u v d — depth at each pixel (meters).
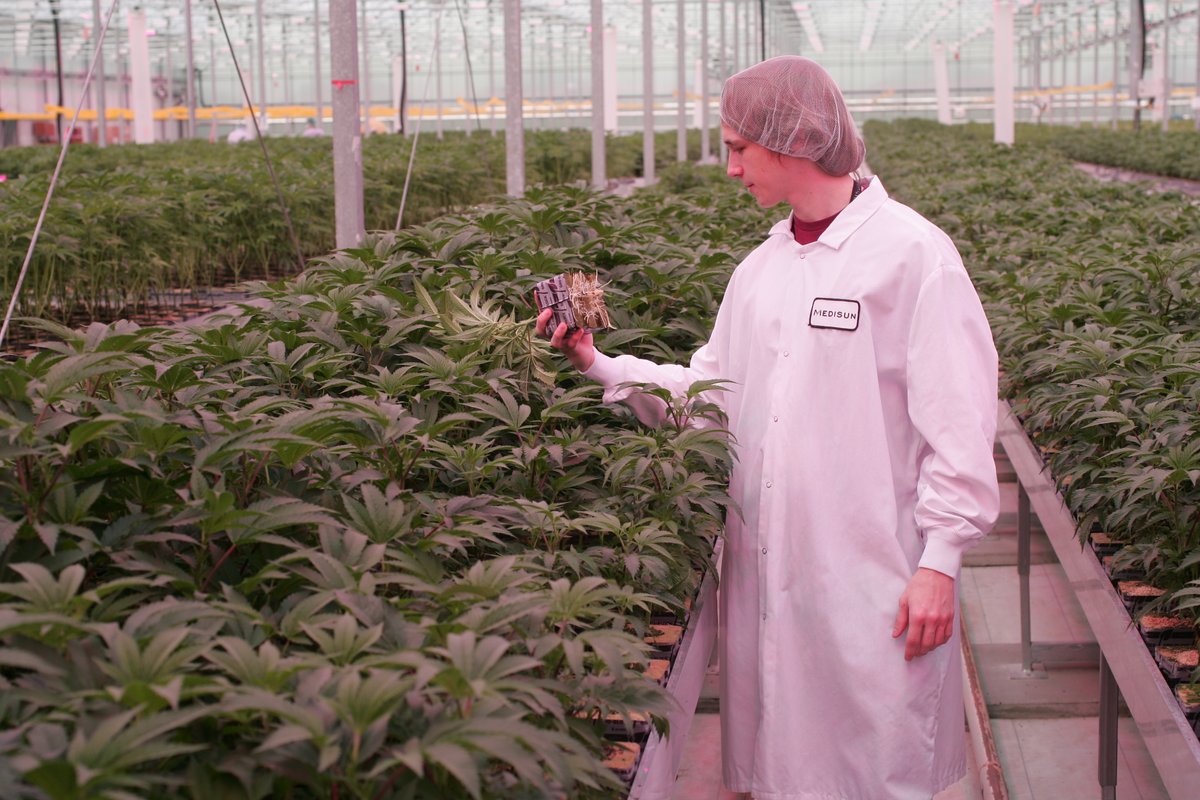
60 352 2.56
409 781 1.67
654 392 3.07
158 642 1.63
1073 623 5.33
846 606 2.75
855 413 2.73
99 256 8.43
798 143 2.68
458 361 3.41
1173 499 3.50
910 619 2.61
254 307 3.95
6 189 9.09
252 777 1.57
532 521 2.61
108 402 2.26
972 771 4.20
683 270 4.82
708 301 4.70
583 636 1.92
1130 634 3.34
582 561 2.63
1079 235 8.26
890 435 2.77
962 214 10.50
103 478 2.23
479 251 4.84
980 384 2.64
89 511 2.25
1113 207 10.60
